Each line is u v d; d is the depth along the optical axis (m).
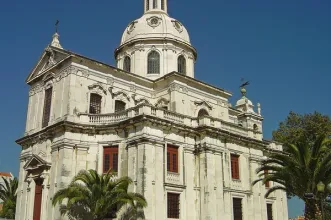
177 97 40.09
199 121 36.44
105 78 38.12
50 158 34.34
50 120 36.41
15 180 56.31
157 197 31.17
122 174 32.25
